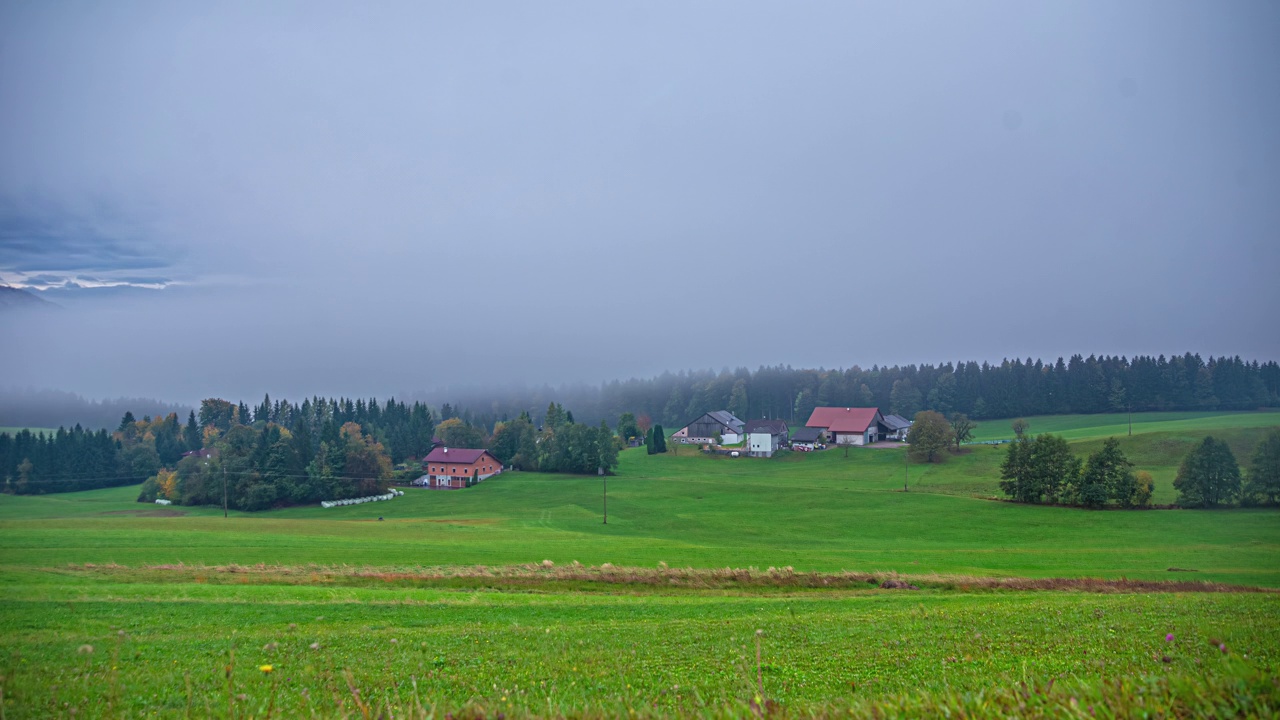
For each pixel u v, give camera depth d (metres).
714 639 26.52
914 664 19.95
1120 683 8.98
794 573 49.44
